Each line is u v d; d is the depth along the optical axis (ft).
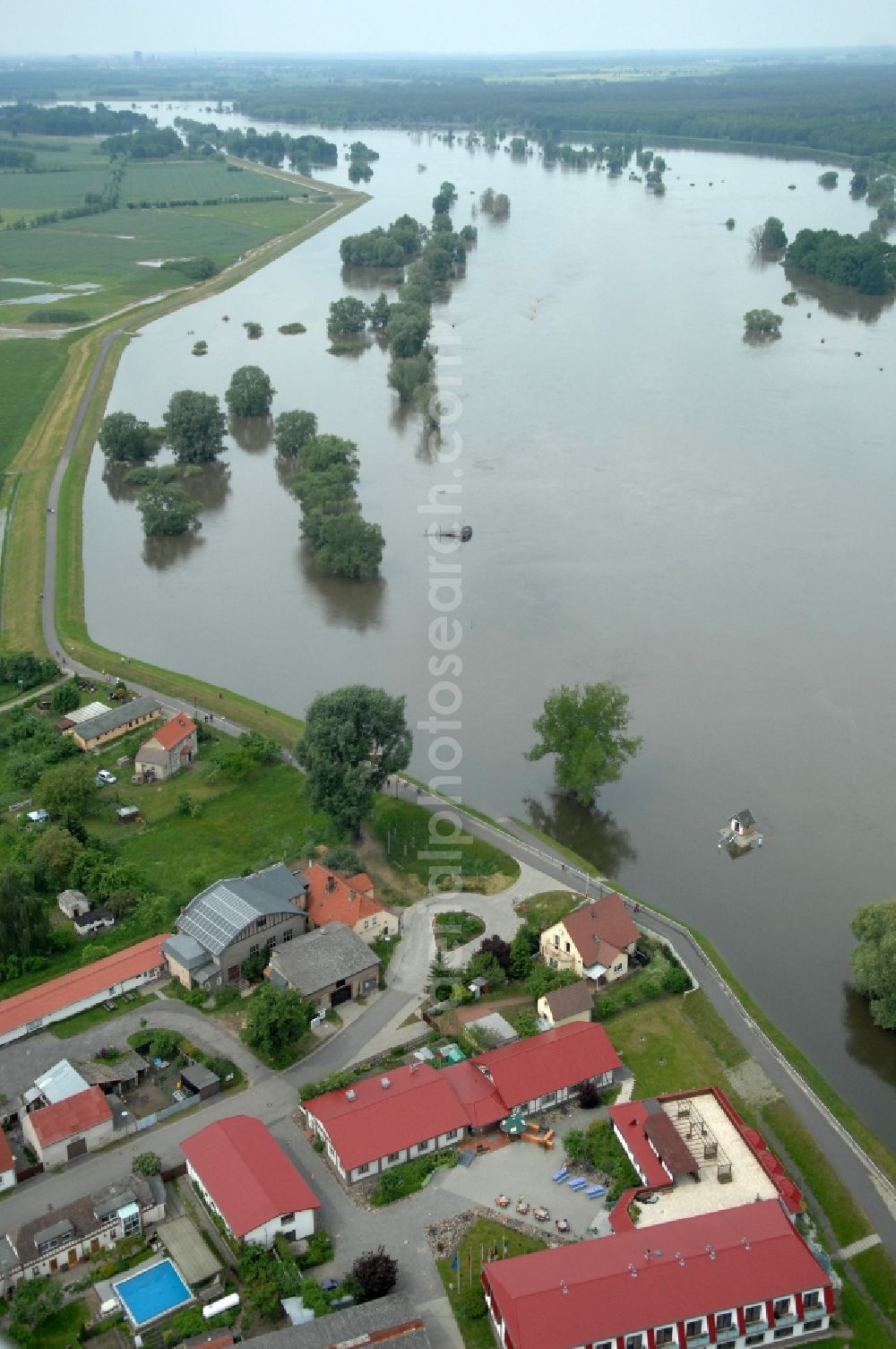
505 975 533.14
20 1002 508.12
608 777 650.43
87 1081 461.37
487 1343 371.56
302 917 552.00
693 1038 498.69
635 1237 386.32
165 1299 384.27
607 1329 358.23
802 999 534.37
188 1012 513.04
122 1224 405.39
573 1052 469.98
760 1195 414.62
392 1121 439.63
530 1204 419.33
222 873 597.52
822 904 595.88
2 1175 425.28
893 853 631.97
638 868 623.36
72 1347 370.32
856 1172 435.53
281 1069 480.64
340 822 603.67
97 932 563.07
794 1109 463.83
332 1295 381.81
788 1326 371.97
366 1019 507.71
